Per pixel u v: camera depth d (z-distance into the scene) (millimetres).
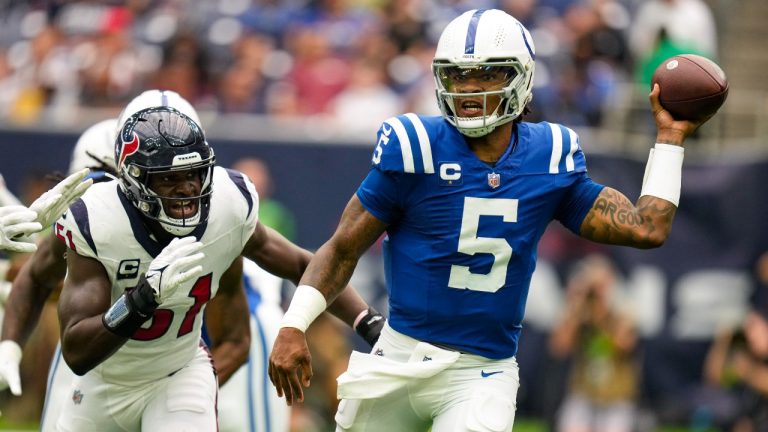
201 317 15523
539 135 14398
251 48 38812
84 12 43250
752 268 30984
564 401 29672
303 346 14070
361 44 38938
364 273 30234
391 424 14695
